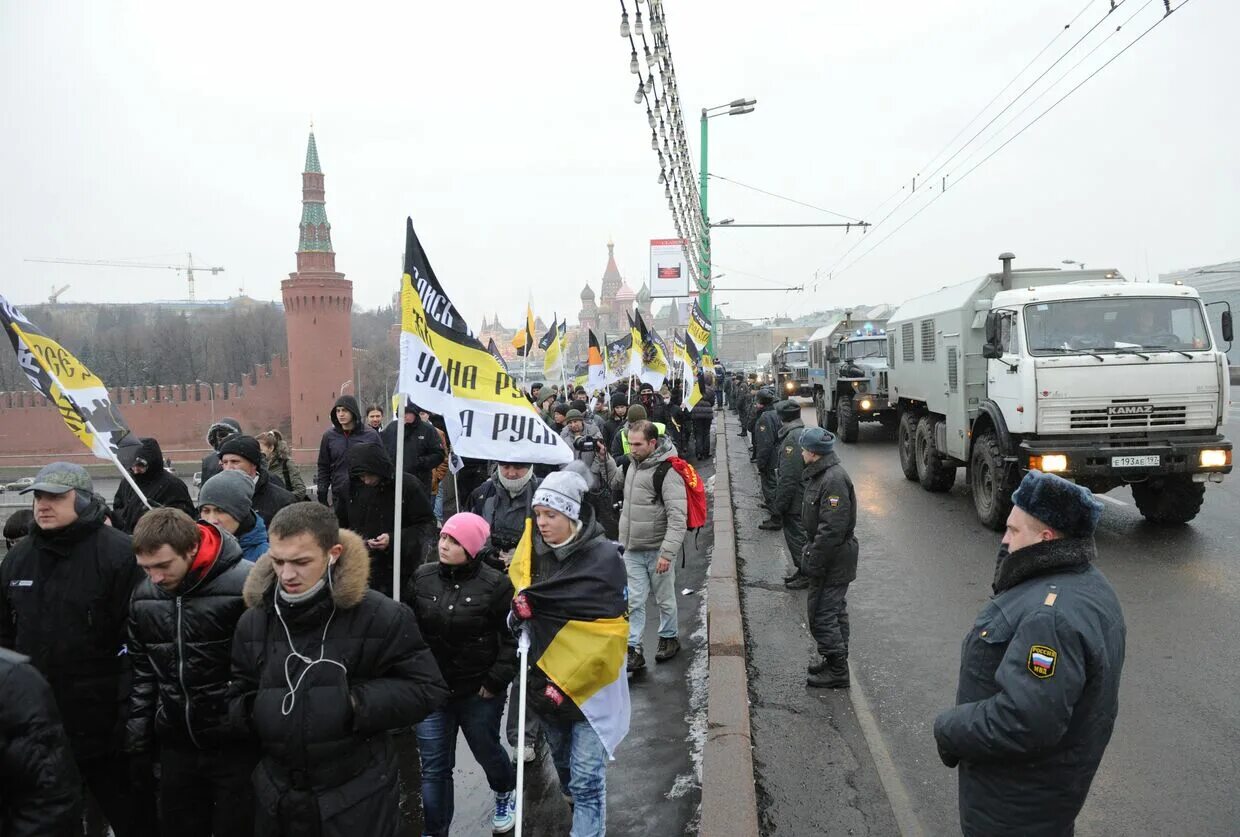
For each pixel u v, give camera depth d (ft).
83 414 15.40
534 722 17.52
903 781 15.85
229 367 304.30
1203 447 31.71
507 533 19.35
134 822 12.89
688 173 72.02
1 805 8.15
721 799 13.80
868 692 20.11
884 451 66.23
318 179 242.37
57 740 8.34
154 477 19.38
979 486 37.50
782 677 20.94
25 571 12.16
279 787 9.90
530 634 13.17
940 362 43.70
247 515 14.12
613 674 12.90
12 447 199.82
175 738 11.41
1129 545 31.86
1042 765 9.15
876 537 36.63
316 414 223.10
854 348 77.92
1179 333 33.40
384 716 9.98
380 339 363.97
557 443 16.53
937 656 22.25
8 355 206.49
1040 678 8.82
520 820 12.25
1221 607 24.31
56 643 12.01
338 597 9.95
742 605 27.12
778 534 37.47
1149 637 22.41
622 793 15.44
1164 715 17.90
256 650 10.13
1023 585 9.62
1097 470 31.78
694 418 61.98
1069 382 32.37
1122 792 15.02
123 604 12.38
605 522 22.84
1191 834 13.69
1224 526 34.01
